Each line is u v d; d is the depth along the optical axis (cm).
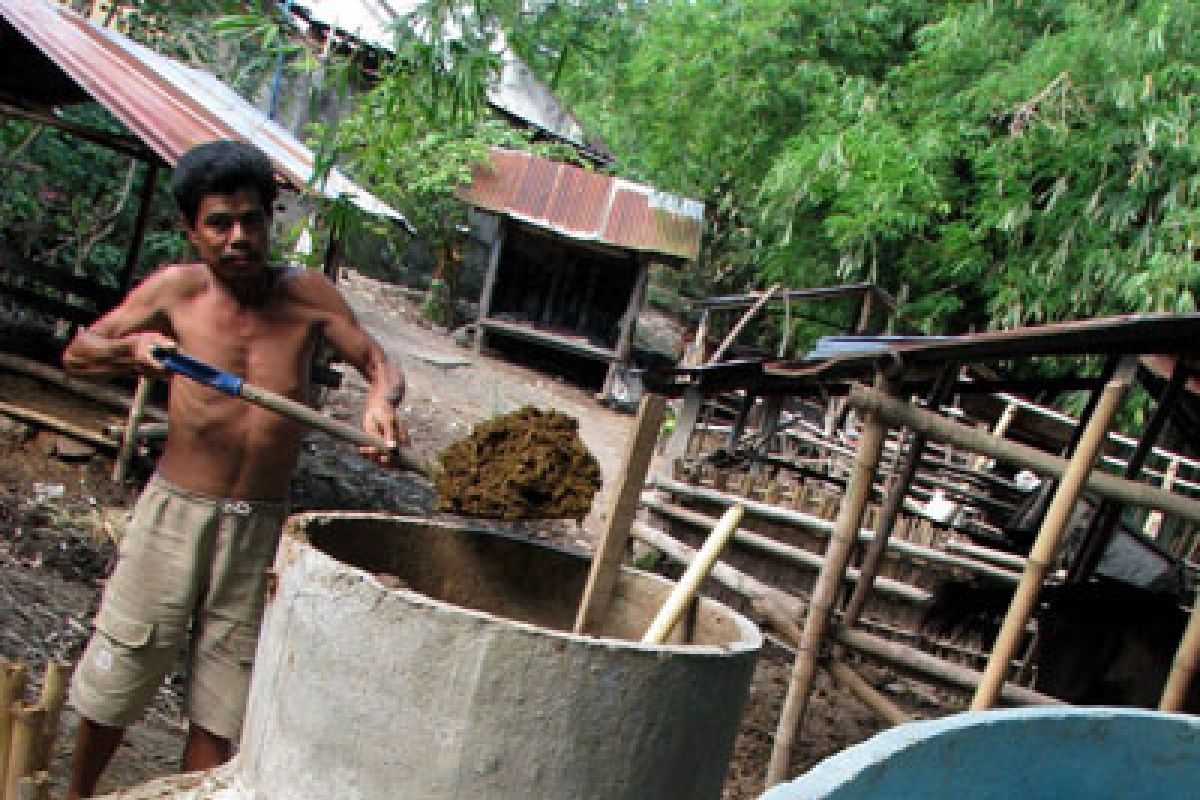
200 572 313
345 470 854
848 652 708
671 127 1589
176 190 308
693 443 884
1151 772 146
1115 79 1068
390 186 1371
